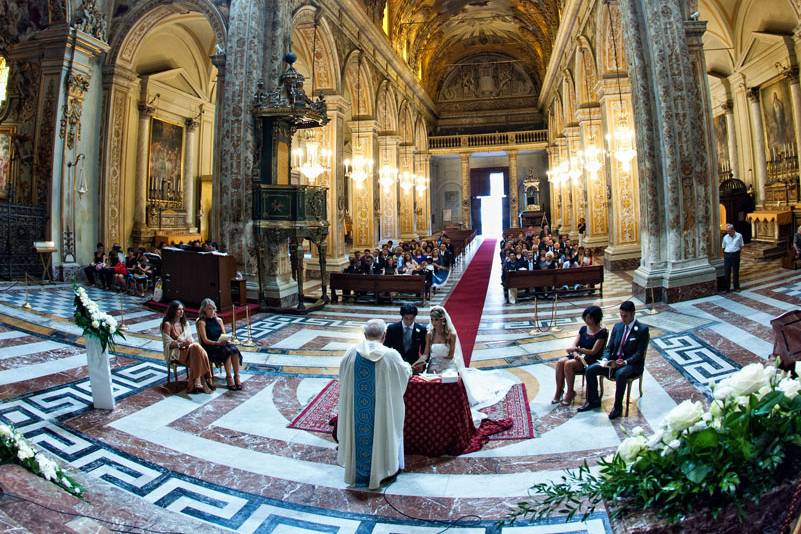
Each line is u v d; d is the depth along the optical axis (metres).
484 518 3.25
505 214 38.00
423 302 11.43
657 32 9.70
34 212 12.30
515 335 8.18
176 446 4.39
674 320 8.05
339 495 3.61
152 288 12.48
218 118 11.20
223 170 10.66
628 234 14.96
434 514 3.33
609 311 9.53
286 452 4.31
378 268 13.21
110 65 13.54
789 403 1.76
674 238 9.52
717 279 9.96
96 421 4.85
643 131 9.90
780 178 15.59
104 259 12.62
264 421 4.96
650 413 4.86
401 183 27.84
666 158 9.61
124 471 3.91
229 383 5.86
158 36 16.05
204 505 3.46
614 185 14.81
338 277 11.73
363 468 3.71
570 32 19.31
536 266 12.52
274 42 10.93
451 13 28.31
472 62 36.75
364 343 3.79
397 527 3.19
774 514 1.64
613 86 14.17
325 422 4.93
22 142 12.66
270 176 10.50
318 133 15.55
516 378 6.10
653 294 9.58
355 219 19.67
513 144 33.75
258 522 3.25
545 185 36.47
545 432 4.58
